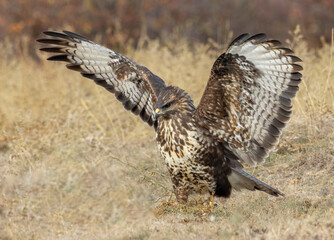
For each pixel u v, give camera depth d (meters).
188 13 47.72
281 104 17.11
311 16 45.28
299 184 19.42
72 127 25.62
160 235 15.47
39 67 35.28
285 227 15.09
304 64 26.78
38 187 21.09
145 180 21.17
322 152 20.70
